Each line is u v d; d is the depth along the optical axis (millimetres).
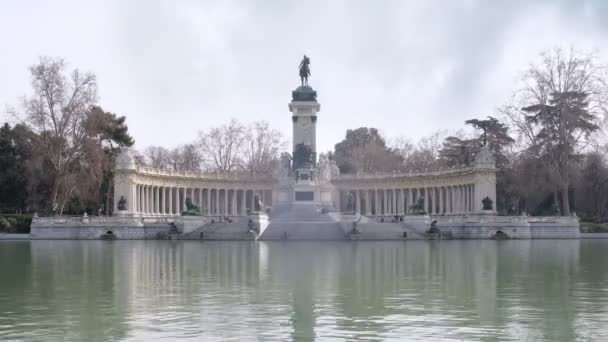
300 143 146625
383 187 161375
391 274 49625
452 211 149500
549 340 26828
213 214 160375
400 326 29578
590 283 43719
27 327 29422
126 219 120625
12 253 74688
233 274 49750
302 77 155250
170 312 32938
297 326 29594
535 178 130750
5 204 147750
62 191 131250
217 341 26750
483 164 135375
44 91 125250
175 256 69250
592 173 147375
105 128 145500
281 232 112750
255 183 162500
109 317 31703
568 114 125750
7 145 146000
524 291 39938
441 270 52594
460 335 27781
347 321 30703
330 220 124875
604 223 135375
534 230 120000
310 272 51062
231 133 190625
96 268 54812
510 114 133000
